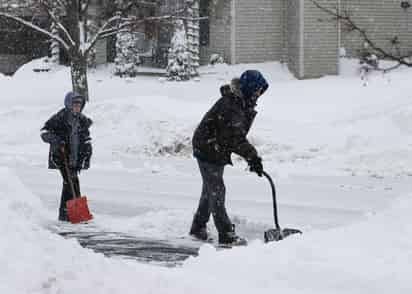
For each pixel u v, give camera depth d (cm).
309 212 1658
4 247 742
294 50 4197
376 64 2236
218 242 1328
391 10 4469
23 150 2614
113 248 1258
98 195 1852
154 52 4434
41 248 762
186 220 1472
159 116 2691
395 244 889
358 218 1589
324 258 864
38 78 4175
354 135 2378
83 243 1297
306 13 4150
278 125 2581
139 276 765
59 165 1531
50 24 4278
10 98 3656
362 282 795
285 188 1941
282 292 790
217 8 3591
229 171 2192
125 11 3130
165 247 1275
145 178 2105
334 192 1888
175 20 3391
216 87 3734
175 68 3991
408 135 2380
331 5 4209
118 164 2319
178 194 1867
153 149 2519
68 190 1529
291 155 2320
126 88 3747
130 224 1472
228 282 818
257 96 1278
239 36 4216
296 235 970
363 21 4416
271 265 862
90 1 3216
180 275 821
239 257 902
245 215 1611
